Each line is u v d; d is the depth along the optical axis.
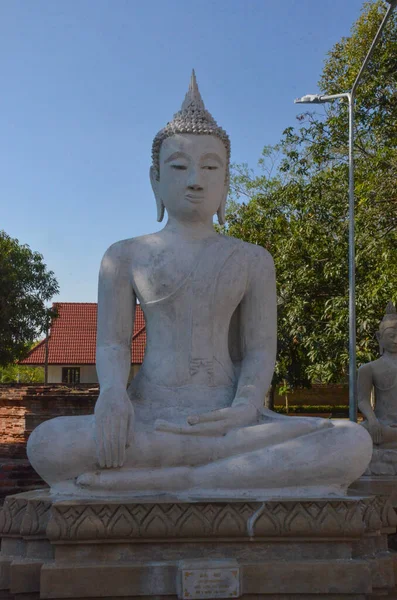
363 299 12.64
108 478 4.02
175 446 4.11
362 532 3.73
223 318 4.79
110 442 4.01
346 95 12.80
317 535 3.72
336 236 14.32
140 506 3.69
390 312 8.09
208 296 4.71
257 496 3.97
